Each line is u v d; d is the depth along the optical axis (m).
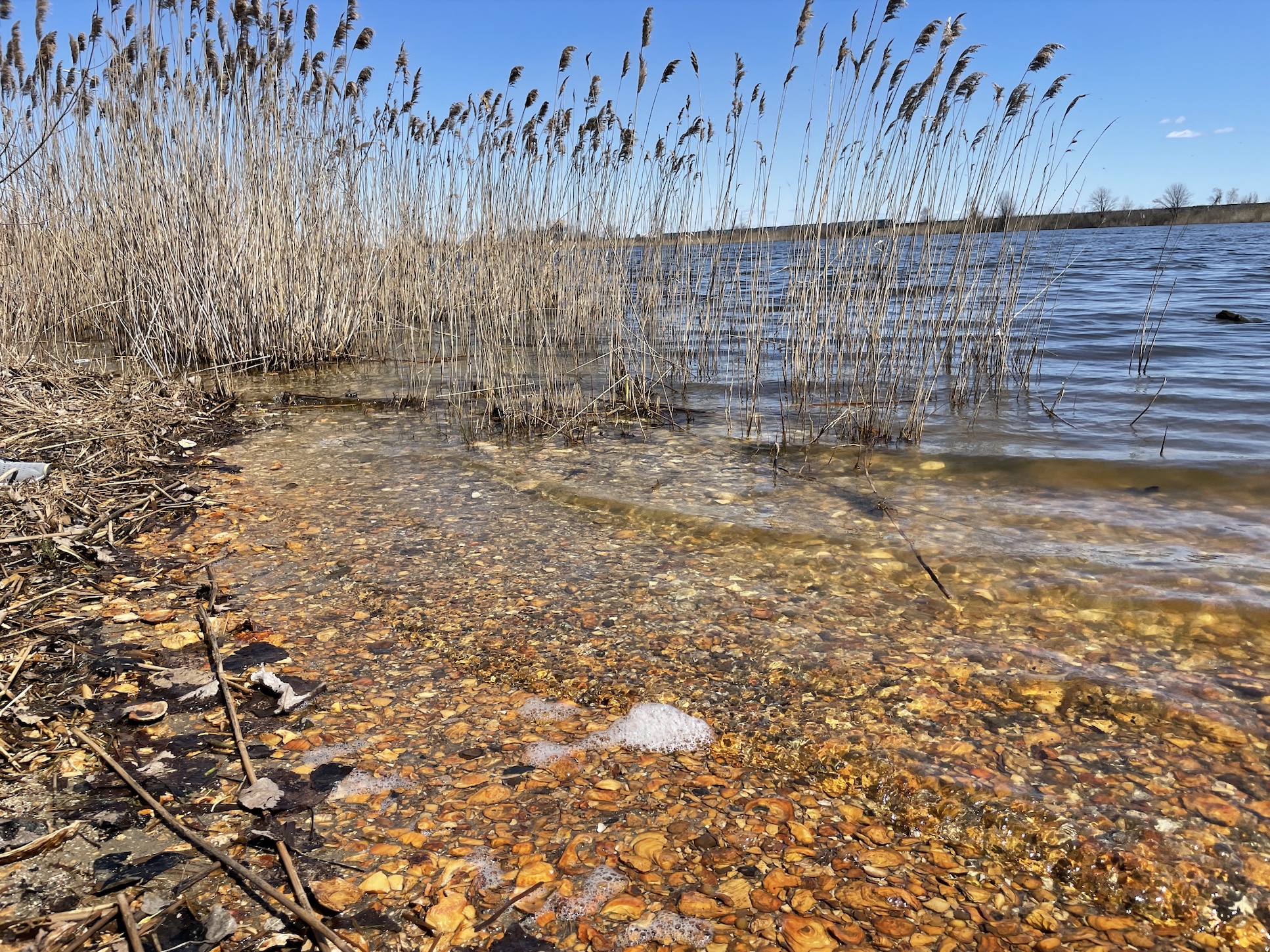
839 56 6.34
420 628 3.20
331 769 2.30
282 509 4.56
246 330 8.50
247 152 8.08
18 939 1.61
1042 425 6.18
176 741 2.40
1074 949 1.73
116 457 4.96
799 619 3.25
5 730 2.36
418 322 10.05
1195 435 5.63
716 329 8.64
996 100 6.73
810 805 2.21
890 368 6.72
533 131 8.30
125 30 7.27
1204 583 3.42
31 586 3.35
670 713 2.63
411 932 1.73
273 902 1.78
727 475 5.25
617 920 1.78
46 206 8.27
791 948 1.70
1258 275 17.81
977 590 3.46
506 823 2.09
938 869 1.98
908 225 6.55
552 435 6.42
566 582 3.63
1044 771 2.29
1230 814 2.09
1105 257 24.39
